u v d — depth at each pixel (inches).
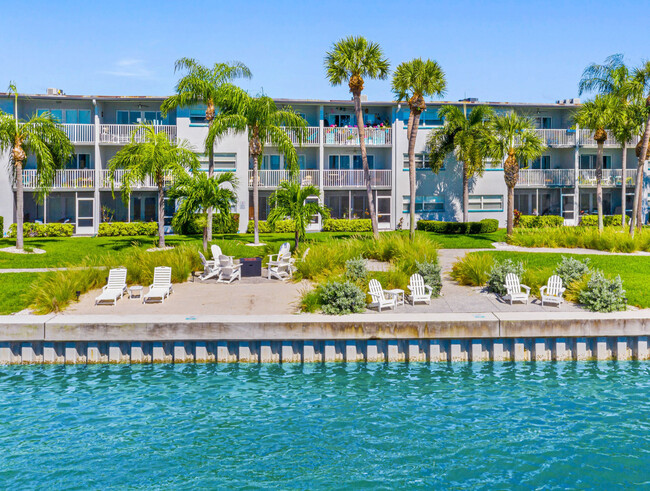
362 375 609.0
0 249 1221.7
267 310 709.9
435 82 1341.0
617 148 1927.9
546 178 1862.7
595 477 413.4
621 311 694.5
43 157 1270.9
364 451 449.7
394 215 1781.5
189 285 874.1
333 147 1818.4
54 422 496.4
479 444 458.9
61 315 682.2
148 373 616.4
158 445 458.9
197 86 1349.7
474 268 859.4
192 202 1072.2
